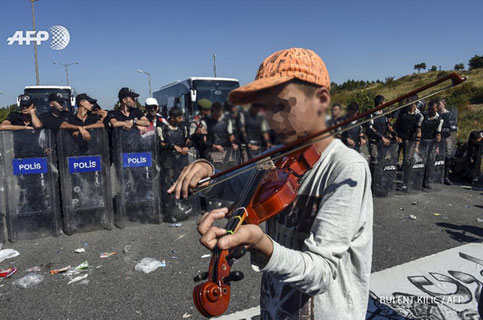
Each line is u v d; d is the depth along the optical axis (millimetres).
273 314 1117
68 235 4512
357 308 1010
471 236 4438
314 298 1011
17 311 2850
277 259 789
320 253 853
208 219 849
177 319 2721
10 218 4285
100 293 3102
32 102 4242
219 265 799
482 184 7488
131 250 4031
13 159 4234
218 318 2717
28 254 3955
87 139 4438
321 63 784
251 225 776
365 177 958
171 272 3482
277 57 786
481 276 3322
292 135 674
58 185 4555
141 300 2984
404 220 5066
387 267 3553
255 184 1023
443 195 6555
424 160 6648
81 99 4605
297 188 997
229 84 9742
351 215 897
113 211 5117
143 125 4723
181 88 10117
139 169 4770
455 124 7152
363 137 5641
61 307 2895
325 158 998
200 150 4777
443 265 3545
